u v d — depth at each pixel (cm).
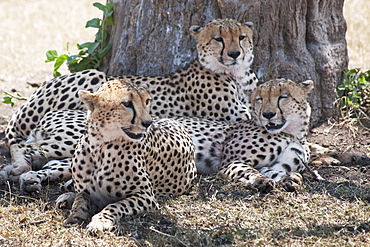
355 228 814
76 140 1034
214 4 1240
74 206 840
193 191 974
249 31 1182
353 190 963
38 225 828
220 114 1183
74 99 1151
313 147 1167
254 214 868
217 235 796
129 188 848
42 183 976
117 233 784
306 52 1288
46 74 1798
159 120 999
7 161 1095
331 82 1318
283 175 997
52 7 2648
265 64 1268
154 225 824
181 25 1249
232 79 1195
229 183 987
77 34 2248
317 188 977
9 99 1379
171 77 1208
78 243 761
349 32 2139
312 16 1290
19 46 2086
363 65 1811
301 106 1050
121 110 816
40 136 1072
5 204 902
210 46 1164
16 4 2686
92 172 852
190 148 988
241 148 1045
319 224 831
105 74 1229
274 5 1240
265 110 1027
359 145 1212
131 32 1279
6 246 762
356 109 1344
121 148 838
